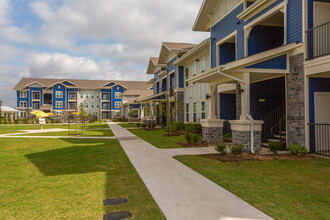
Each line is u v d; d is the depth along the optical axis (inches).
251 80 420.8
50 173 237.0
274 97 453.1
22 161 300.0
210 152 357.4
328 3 333.7
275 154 318.3
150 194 172.9
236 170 240.8
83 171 243.9
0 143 494.0
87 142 506.0
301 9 328.8
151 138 572.1
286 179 207.8
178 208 146.9
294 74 340.5
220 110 606.9
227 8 530.6
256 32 450.9
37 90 2218.3
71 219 132.9
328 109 332.5
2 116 1753.2
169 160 297.7
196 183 198.7
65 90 2245.3
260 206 148.9
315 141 325.4
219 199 161.6
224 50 568.1
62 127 1150.3
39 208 148.6
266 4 393.7
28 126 1290.6
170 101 898.7
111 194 173.3
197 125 653.9
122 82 2613.2
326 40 331.9
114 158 313.9
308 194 170.1
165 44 956.0
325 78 332.2
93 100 2417.6
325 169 242.5
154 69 1314.0
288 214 137.1
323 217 133.2
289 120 350.3
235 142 356.8
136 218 133.4
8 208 148.9
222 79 415.5
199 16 616.1
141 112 1732.3
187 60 812.6
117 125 1257.4
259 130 348.2
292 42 331.9
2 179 216.2
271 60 348.8
